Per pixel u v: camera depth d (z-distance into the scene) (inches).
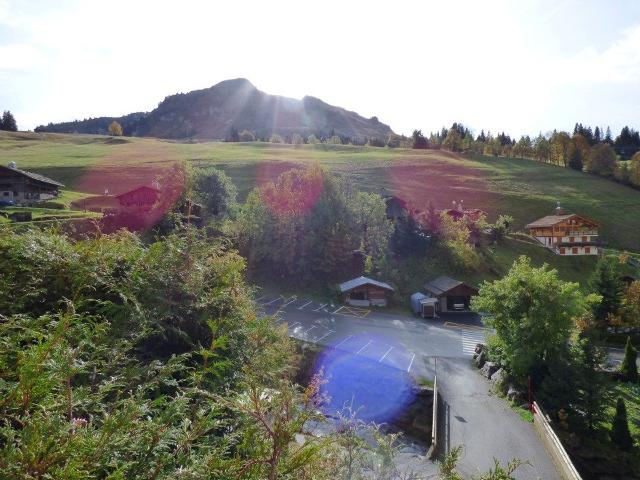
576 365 1069.8
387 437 293.1
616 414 981.8
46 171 3681.1
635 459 933.8
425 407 1032.2
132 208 1913.1
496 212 3454.7
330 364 1219.2
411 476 292.0
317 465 232.5
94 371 243.9
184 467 187.8
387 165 4488.2
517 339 1123.9
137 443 181.3
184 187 2155.5
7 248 336.2
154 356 329.7
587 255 2699.3
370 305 1808.6
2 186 2503.7
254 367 344.8
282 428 192.9
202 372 269.7
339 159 4741.6
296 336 1379.2
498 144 5885.8
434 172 4350.4
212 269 398.6
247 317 377.7
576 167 5039.4
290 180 2084.2
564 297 1124.5
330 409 680.4
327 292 1903.3
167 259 374.3
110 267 364.5
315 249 1962.4
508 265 2347.4
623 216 3516.2
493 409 1003.3
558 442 770.8
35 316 313.4
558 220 2827.3
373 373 1164.5
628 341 1348.4
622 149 7524.6
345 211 2085.4
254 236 1980.8
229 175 3754.9
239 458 195.0
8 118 7623.0
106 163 4005.9
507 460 788.6
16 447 169.6
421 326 1604.3
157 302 346.3
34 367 184.7
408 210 2532.0
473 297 1298.0
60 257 345.1
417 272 2100.1
